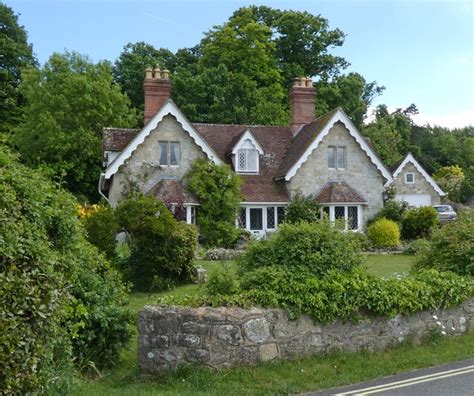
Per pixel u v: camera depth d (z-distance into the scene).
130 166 27.98
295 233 9.11
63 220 6.90
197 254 21.72
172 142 28.70
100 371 8.19
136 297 14.38
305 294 8.27
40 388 5.36
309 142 30.34
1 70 47.41
